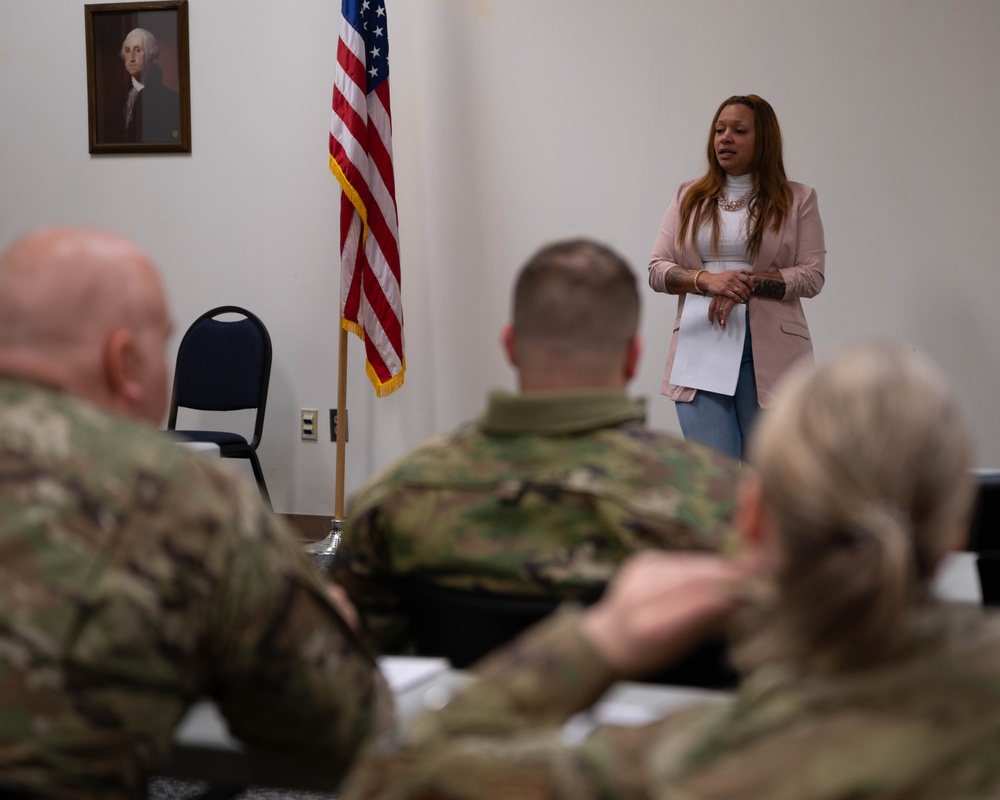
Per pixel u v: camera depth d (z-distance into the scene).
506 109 5.87
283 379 6.23
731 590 0.75
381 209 5.61
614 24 5.70
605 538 1.47
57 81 6.34
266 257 6.20
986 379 5.50
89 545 1.08
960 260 5.48
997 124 5.37
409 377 6.11
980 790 0.62
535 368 1.56
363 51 5.54
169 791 2.79
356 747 1.25
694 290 4.65
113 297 1.25
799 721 0.66
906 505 0.65
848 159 5.54
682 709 0.75
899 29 5.42
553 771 0.73
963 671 0.65
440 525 1.52
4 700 1.03
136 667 1.08
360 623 1.67
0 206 6.49
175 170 6.27
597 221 5.82
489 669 0.81
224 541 1.13
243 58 6.11
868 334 5.61
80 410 1.17
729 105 4.70
